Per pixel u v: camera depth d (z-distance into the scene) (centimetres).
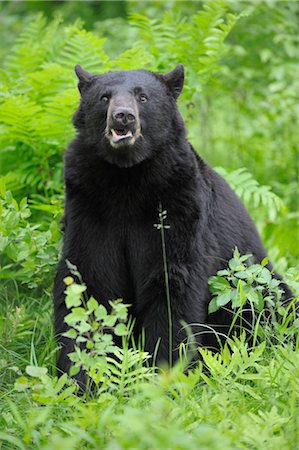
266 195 1348
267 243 1462
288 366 877
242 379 905
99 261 1013
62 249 1041
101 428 743
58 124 1292
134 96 995
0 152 1369
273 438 727
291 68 1762
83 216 1012
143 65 1338
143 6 2019
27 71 1455
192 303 997
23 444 755
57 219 1171
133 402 801
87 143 1011
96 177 1002
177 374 821
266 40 1841
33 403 827
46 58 1481
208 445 676
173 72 1047
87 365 819
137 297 1020
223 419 761
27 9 2722
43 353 984
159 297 1000
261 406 825
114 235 1016
